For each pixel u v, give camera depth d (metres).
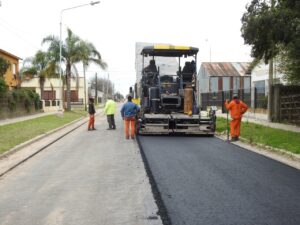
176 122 19.81
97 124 29.78
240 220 6.66
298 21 15.98
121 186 9.05
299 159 12.48
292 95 23.28
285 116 24.33
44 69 46.19
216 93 43.62
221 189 8.71
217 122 26.55
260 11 17.25
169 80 20.97
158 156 13.23
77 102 76.62
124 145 16.36
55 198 8.13
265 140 16.42
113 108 24.59
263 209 7.27
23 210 7.34
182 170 10.80
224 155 13.45
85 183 9.42
